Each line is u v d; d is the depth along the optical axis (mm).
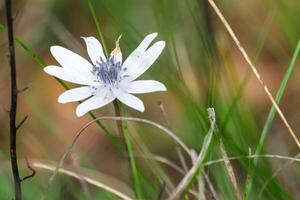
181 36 483
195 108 434
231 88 448
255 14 565
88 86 384
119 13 530
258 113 515
